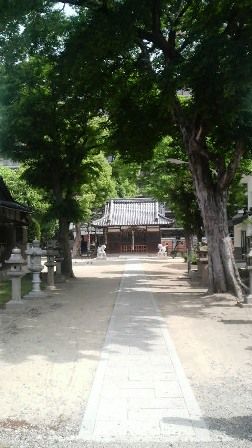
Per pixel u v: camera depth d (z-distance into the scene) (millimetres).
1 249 21688
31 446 4383
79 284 19625
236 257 36031
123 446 4328
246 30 12125
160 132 18844
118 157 23078
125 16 12180
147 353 7582
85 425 4758
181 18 14648
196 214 26906
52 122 19094
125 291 16812
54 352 7773
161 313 11703
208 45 11719
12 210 22891
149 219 51375
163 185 28234
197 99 13297
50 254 17625
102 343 8406
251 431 4656
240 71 11016
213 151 16734
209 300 13930
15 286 12508
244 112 12766
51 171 21672
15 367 6922
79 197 40719
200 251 20938
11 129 18641
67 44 13414
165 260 42969
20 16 12406
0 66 16688
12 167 49531
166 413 5047
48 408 5312
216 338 8930
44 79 18547
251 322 10531
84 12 14031
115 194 53938
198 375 6570
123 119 18266
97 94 17156
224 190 14977
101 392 5695
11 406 5395
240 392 5832
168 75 12508
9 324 10281
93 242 61281
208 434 4562
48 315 11484
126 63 15273
